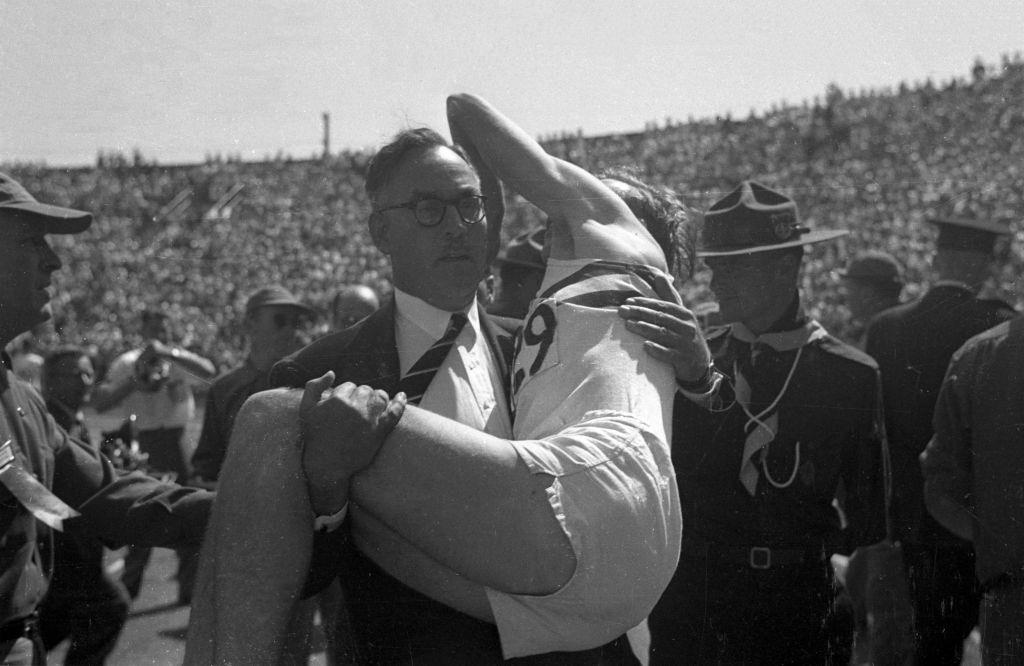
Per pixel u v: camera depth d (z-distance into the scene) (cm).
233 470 104
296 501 102
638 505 107
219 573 100
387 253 137
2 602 143
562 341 121
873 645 178
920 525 171
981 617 167
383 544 121
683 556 174
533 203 135
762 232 175
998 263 168
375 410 102
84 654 145
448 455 102
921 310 170
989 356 162
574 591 105
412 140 133
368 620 125
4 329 149
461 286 132
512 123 138
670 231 159
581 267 128
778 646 172
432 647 122
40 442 152
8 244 148
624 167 165
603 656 148
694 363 124
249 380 164
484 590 117
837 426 171
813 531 173
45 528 150
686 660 172
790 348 176
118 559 148
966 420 164
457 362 130
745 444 172
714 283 181
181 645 141
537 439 115
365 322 136
